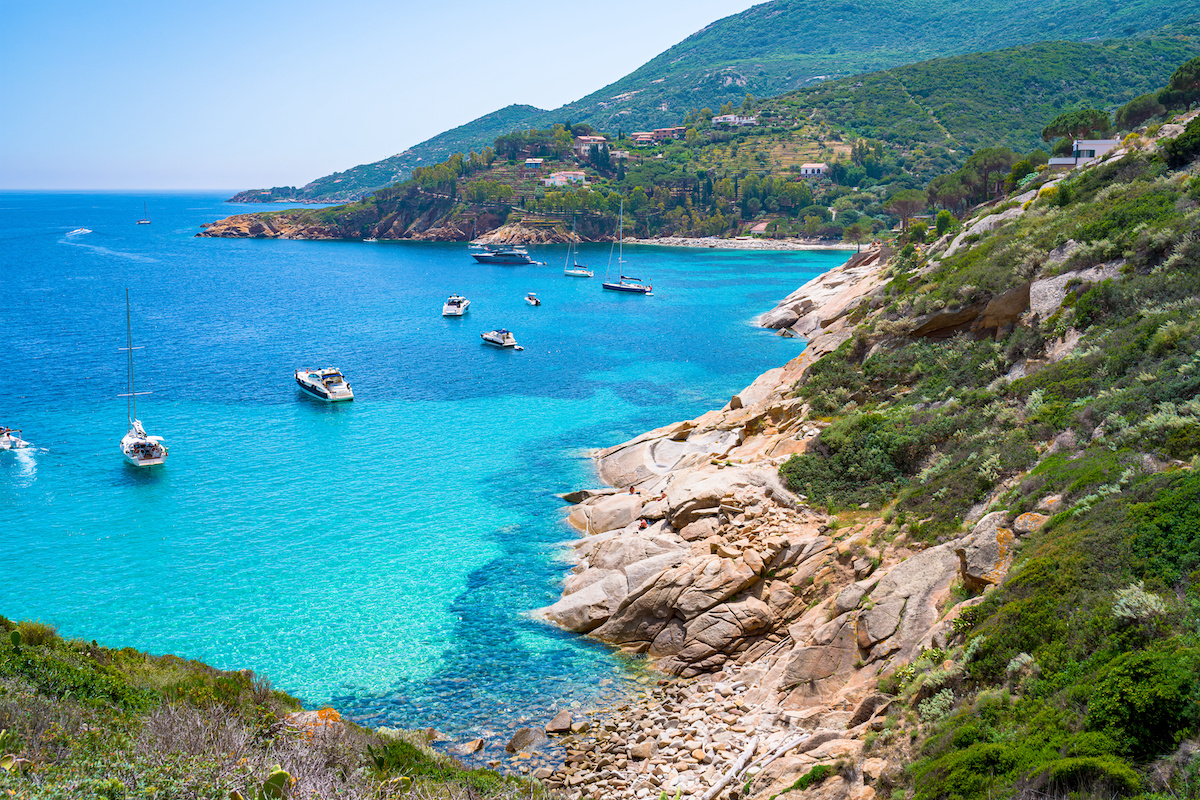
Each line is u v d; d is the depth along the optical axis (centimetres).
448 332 12694
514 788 2070
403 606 4016
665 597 3578
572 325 13362
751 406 6247
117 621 3906
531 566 4453
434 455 6506
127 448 6397
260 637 3734
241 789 1355
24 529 5038
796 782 2095
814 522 3903
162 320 13612
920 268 6688
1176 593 1836
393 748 2030
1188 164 5025
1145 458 2505
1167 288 3675
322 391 8344
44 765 1305
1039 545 2355
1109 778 1398
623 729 2909
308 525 5081
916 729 2017
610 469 5897
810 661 2844
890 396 4878
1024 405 3647
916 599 2727
